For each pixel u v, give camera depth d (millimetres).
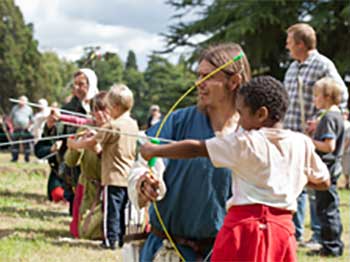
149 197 2801
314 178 2822
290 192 2668
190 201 2830
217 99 2867
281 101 2713
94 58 7117
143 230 3205
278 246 2635
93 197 5840
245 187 2654
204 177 2807
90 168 5773
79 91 6742
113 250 5516
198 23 27625
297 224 6039
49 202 8297
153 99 68312
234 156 2594
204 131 2887
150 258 2941
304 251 5715
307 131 5609
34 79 46938
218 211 2824
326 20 24500
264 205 2631
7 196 8602
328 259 5402
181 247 2891
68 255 5230
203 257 2879
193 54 27312
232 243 2619
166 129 2947
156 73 68500
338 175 5523
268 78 2762
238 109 2773
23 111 14383
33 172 11352
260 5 25438
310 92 6105
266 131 2680
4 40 45344
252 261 2590
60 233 6254
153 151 2662
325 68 6039
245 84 2766
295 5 25453
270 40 26109
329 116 5367
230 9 26734
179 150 2619
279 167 2646
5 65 45375
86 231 5695
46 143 7277
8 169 11344
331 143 5273
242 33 24844
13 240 5703
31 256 5121
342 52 25172
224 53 2877
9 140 13617
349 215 7738
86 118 6336
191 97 31688
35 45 47344
